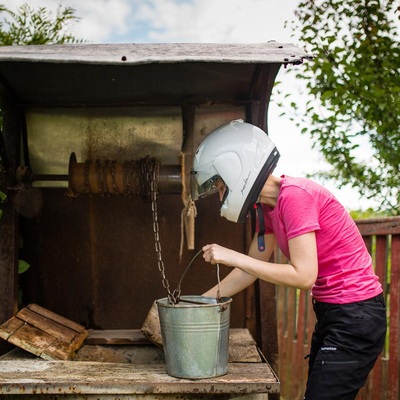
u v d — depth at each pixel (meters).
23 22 3.83
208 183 2.48
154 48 2.44
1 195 2.83
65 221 3.23
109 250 3.25
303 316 3.89
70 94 3.04
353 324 2.18
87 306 3.26
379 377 3.20
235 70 2.82
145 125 3.20
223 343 2.27
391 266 3.08
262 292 3.04
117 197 3.23
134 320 3.27
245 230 3.22
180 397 2.25
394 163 4.35
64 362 2.54
